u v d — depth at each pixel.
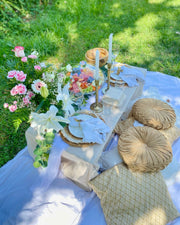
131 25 4.67
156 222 1.60
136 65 3.65
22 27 4.34
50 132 1.53
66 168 1.88
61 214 1.79
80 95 2.14
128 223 1.60
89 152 1.67
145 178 1.72
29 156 2.19
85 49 4.04
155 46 4.06
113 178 1.71
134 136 1.89
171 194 1.91
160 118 2.09
